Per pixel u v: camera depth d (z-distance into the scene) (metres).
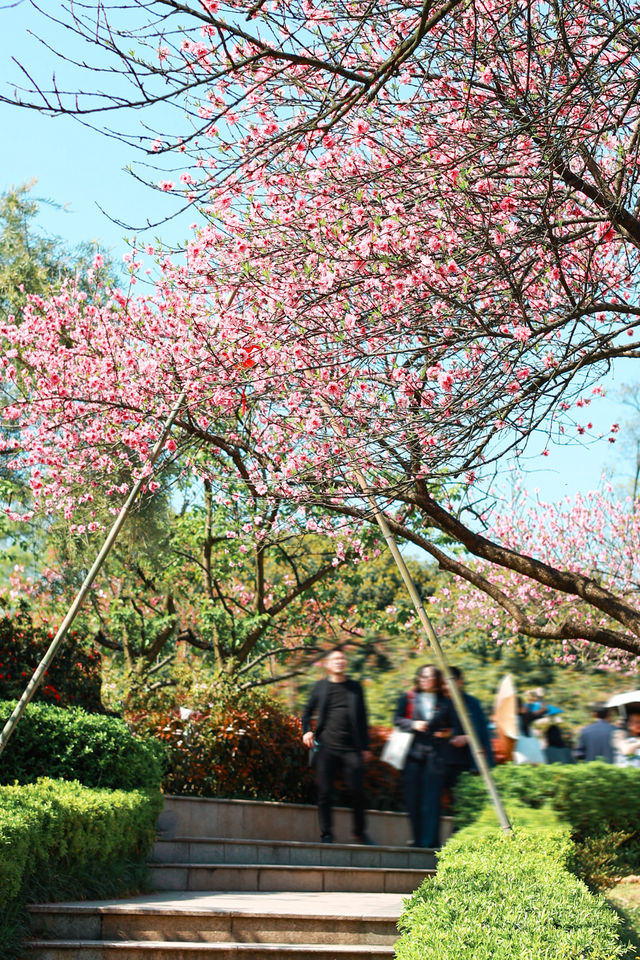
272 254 7.18
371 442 7.01
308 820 10.49
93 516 13.27
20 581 14.27
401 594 22.84
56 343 11.50
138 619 17.27
